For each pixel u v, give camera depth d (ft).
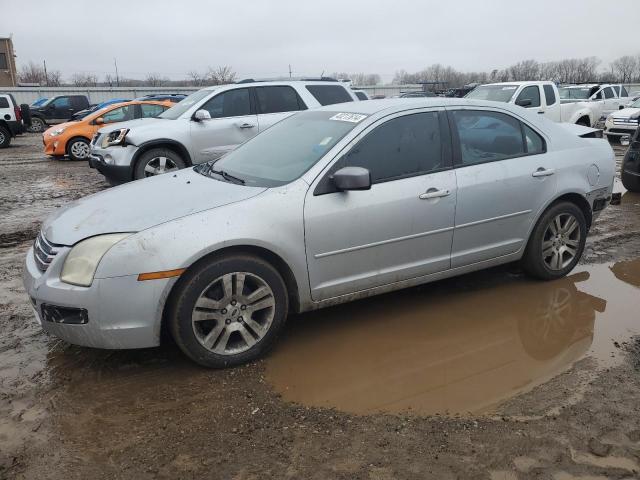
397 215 12.87
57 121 92.79
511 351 12.34
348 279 12.69
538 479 8.29
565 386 10.84
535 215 15.19
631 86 125.18
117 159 28.86
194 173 14.51
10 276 17.13
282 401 10.44
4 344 12.67
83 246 10.77
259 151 14.52
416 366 11.72
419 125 13.64
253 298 11.55
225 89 30.35
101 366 11.71
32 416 9.95
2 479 8.36
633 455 8.80
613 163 17.03
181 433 9.48
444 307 14.61
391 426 9.62
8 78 182.91
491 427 9.54
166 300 10.89
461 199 13.75
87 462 8.76
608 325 13.56
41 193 31.76
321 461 8.73
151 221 11.02
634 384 10.86
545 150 15.52
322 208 12.04
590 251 19.07
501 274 16.92
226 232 11.01
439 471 8.46
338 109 14.74
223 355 11.45
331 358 12.07
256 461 8.75
